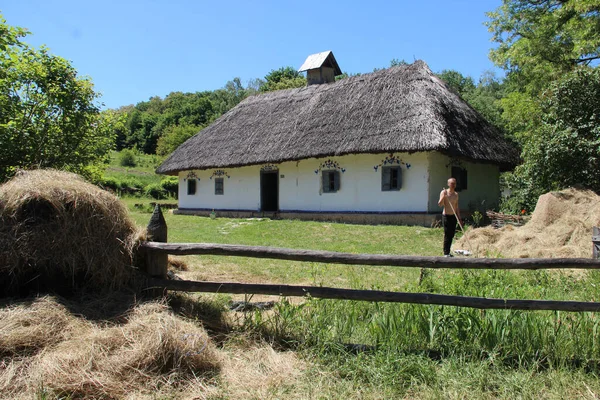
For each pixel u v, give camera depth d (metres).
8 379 3.07
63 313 3.76
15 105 6.24
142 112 81.38
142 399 3.08
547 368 3.62
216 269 7.41
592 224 9.10
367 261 4.07
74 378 3.10
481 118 17.53
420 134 13.50
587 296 5.26
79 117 6.82
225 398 3.14
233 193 20.02
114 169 45.50
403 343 3.93
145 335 3.49
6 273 4.02
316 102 18.48
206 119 64.06
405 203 14.80
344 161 16.28
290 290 4.21
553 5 17.64
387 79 17.00
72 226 4.08
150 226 4.68
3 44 6.11
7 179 5.90
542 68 16.97
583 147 11.42
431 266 3.99
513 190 15.88
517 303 3.85
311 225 14.70
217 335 4.14
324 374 3.50
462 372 3.47
